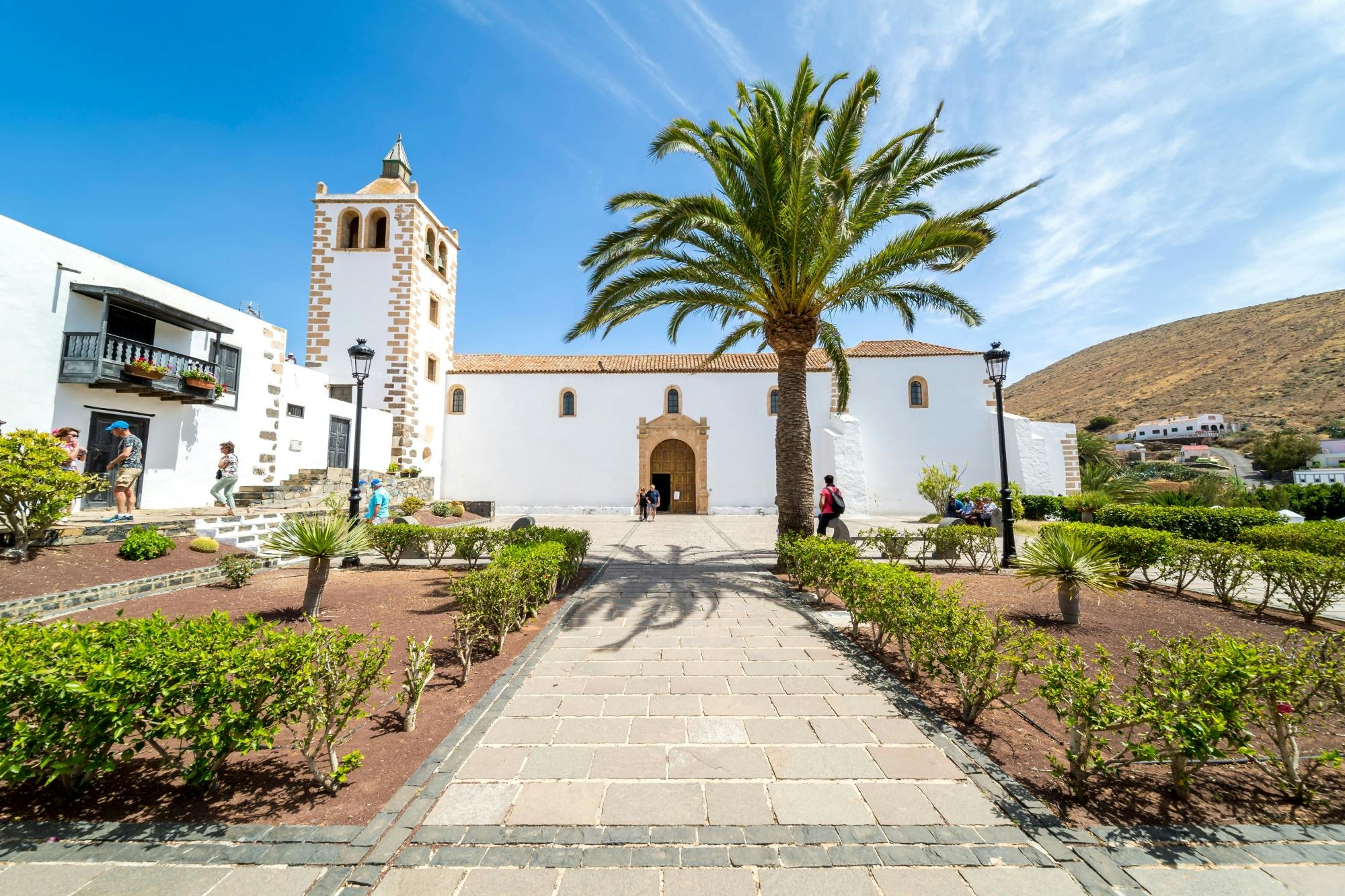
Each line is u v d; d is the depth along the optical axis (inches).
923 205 429.4
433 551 447.8
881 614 208.1
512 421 1057.5
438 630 251.9
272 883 99.2
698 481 1040.8
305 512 530.6
